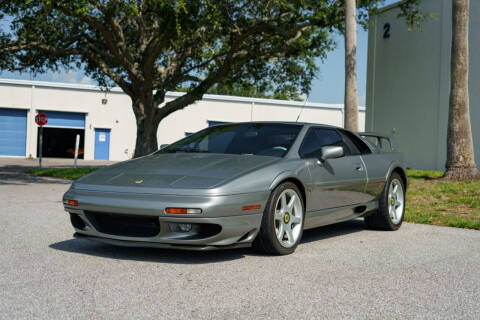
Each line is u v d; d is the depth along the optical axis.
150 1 13.77
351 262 4.32
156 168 4.49
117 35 17.55
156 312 2.89
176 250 4.65
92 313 2.85
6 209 7.58
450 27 18.67
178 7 13.63
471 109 17.89
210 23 15.04
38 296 3.15
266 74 20.42
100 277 3.64
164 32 15.16
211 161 4.61
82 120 35.50
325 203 5.14
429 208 8.16
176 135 37.56
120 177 4.35
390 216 6.24
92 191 4.22
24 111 34.06
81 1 13.06
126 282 3.52
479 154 17.61
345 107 12.37
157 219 3.98
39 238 5.19
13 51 17.36
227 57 17.70
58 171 17.05
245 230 4.14
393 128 21.38
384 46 21.89
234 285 3.49
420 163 20.00
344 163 5.49
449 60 18.70
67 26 18.02
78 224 4.46
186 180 4.11
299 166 4.75
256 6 16.53
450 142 12.42
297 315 2.89
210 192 3.93
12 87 33.53
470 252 4.86
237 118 38.94
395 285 3.59
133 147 36.50
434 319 2.87
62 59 19.34
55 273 3.73
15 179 14.36
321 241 5.38
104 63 19.05
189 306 3.01
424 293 3.39
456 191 10.09
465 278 3.83
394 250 4.91
